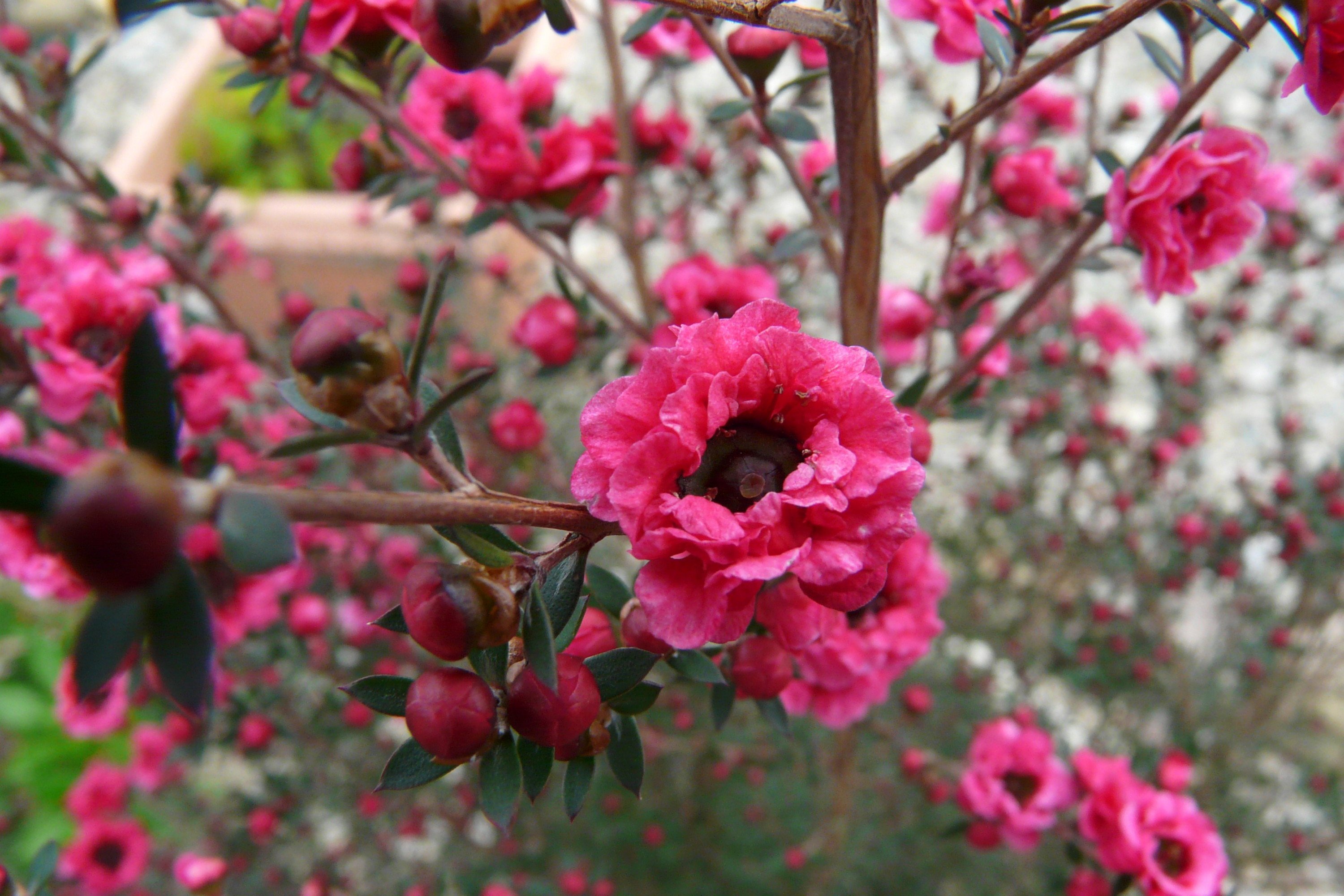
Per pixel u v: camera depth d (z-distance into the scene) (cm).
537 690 7
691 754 20
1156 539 23
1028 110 18
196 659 5
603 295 13
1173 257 10
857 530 7
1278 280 25
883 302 13
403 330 19
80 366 12
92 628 5
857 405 7
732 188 22
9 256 15
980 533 24
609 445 7
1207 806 22
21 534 12
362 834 21
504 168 12
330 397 6
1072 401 22
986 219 20
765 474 7
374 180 13
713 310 12
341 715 19
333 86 11
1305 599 22
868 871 21
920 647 11
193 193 16
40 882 10
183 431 13
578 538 7
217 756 24
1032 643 24
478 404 18
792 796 21
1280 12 9
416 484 17
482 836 22
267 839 19
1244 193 10
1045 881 20
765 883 21
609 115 16
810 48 13
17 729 26
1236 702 24
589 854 21
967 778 14
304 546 16
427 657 19
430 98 14
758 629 9
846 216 9
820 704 11
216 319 18
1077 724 24
